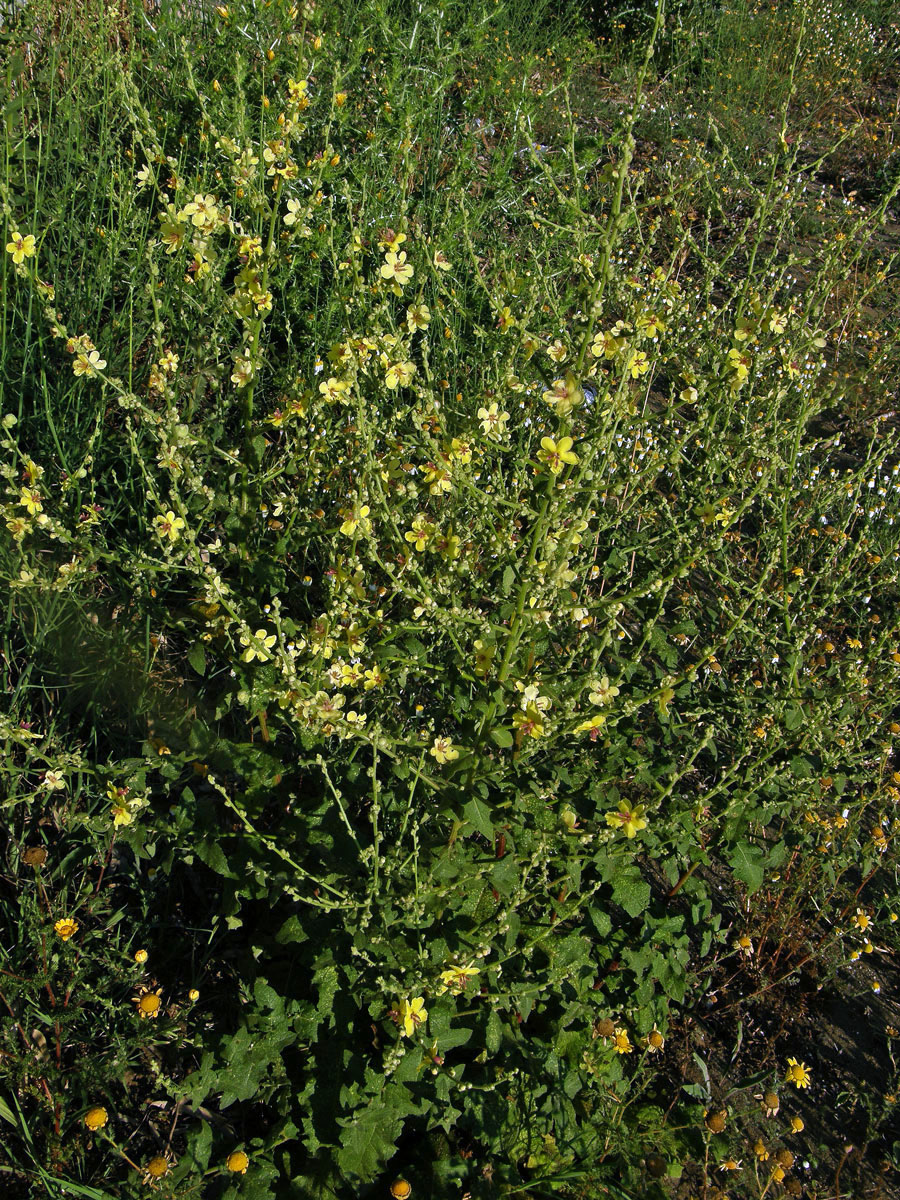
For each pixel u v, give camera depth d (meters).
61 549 3.11
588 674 2.44
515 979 2.60
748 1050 2.95
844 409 5.68
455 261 4.81
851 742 3.36
